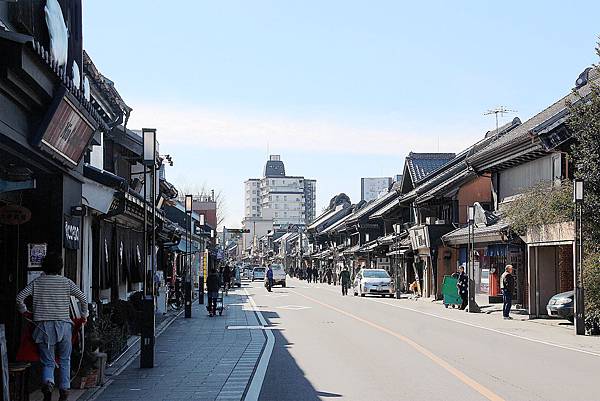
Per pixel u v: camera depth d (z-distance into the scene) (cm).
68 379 1050
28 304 1063
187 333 2261
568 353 1731
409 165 5903
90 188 1620
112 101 2012
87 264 1708
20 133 1009
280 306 3738
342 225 8912
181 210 4931
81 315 1087
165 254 3862
